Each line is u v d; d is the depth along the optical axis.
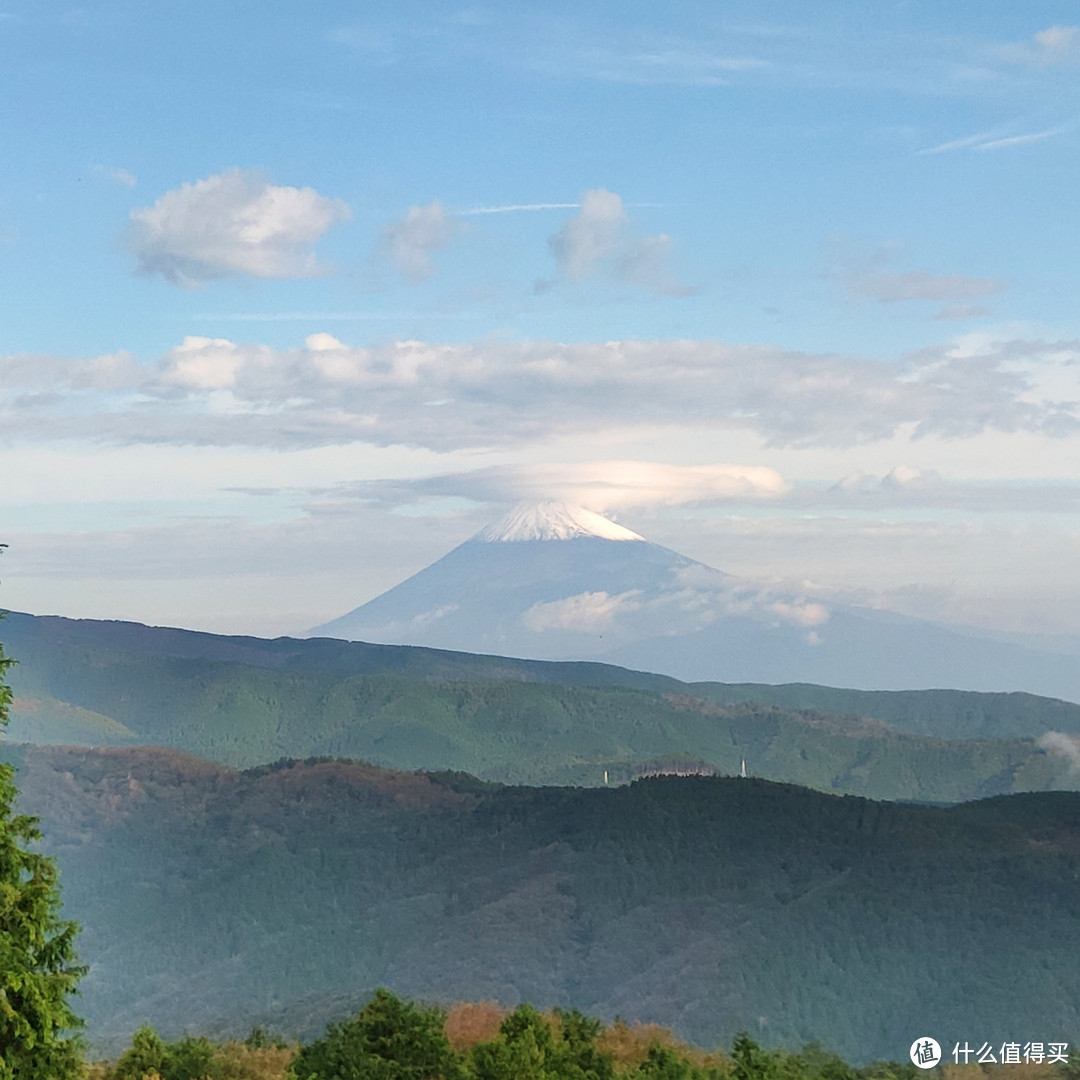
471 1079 74.75
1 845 37.84
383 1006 77.88
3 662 42.69
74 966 38.22
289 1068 79.50
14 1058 35.44
